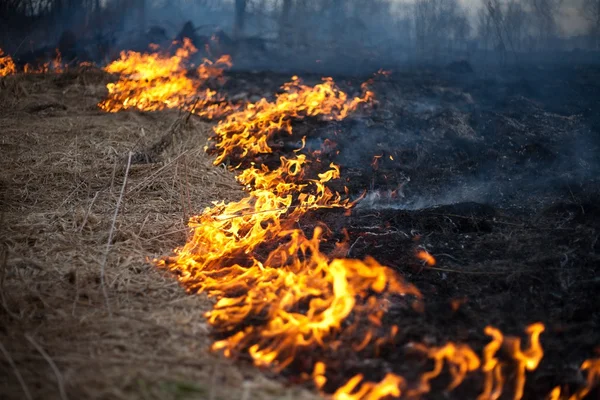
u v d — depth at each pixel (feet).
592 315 19.07
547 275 21.52
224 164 35.14
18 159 32.71
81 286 19.74
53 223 24.84
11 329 16.83
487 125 44.32
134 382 14.49
